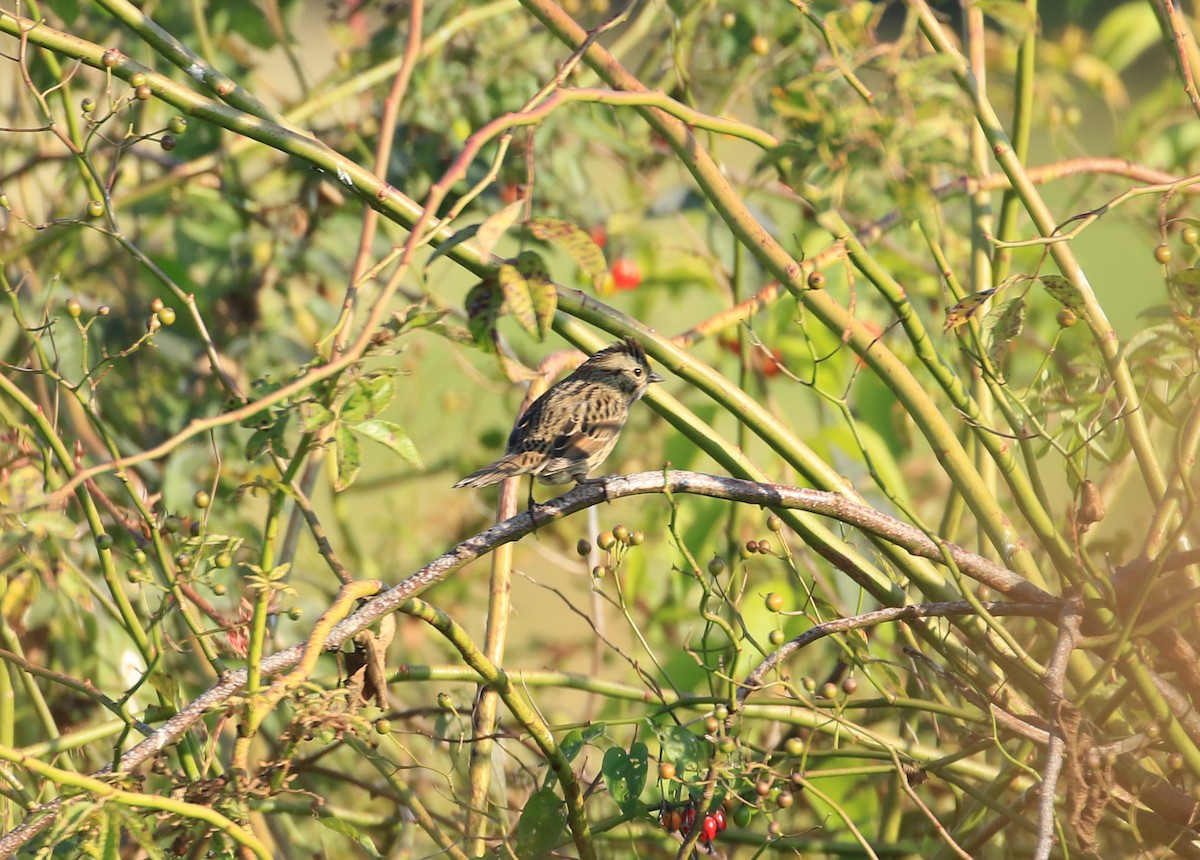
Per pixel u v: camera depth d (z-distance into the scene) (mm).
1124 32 12266
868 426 11531
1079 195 11031
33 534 8562
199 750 8180
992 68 11664
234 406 6543
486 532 7184
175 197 13031
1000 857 9508
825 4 10430
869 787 10891
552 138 13016
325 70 16922
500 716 9578
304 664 6422
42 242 11820
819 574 12219
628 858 10500
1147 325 7730
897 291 7762
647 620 12586
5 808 8672
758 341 7879
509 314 5785
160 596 10586
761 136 7375
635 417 14969
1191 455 7297
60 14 11766
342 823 6930
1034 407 7746
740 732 7898
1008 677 8102
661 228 16125
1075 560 7699
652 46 13570
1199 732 7582
